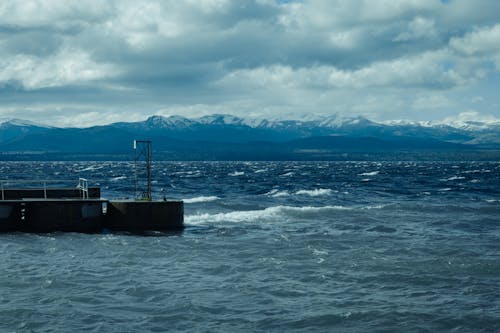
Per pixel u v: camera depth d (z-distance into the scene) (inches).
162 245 1563.7
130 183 4926.2
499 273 1241.4
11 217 1745.8
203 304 1018.1
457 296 1073.5
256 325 920.9
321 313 975.0
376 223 2038.6
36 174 7386.8
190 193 3587.6
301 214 2239.2
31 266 1291.8
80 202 1756.9
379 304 1024.9
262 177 6259.8
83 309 986.1
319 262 1342.3
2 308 981.8
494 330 906.1
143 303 1023.6
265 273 1240.8
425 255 1437.0
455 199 3189.0
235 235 1739.7
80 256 1413.6
